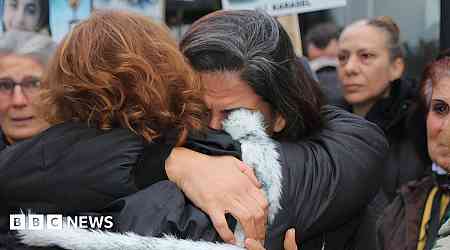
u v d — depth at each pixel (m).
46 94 1.19
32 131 2.02
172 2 2.41
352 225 1.30
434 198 1.64
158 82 1.13
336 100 2.62
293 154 1.20
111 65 1.12
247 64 1.18
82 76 1.12
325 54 2.80
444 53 1.64
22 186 1.11
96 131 1.13
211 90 1.20
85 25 1.17
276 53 1.21
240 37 1.20
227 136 1.19
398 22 2.68
